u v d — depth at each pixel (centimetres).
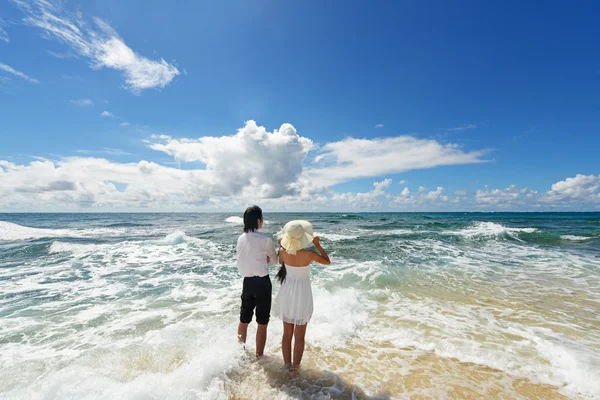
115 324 436
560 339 385
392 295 581
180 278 723
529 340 382
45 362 326
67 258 956
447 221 3033
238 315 472
